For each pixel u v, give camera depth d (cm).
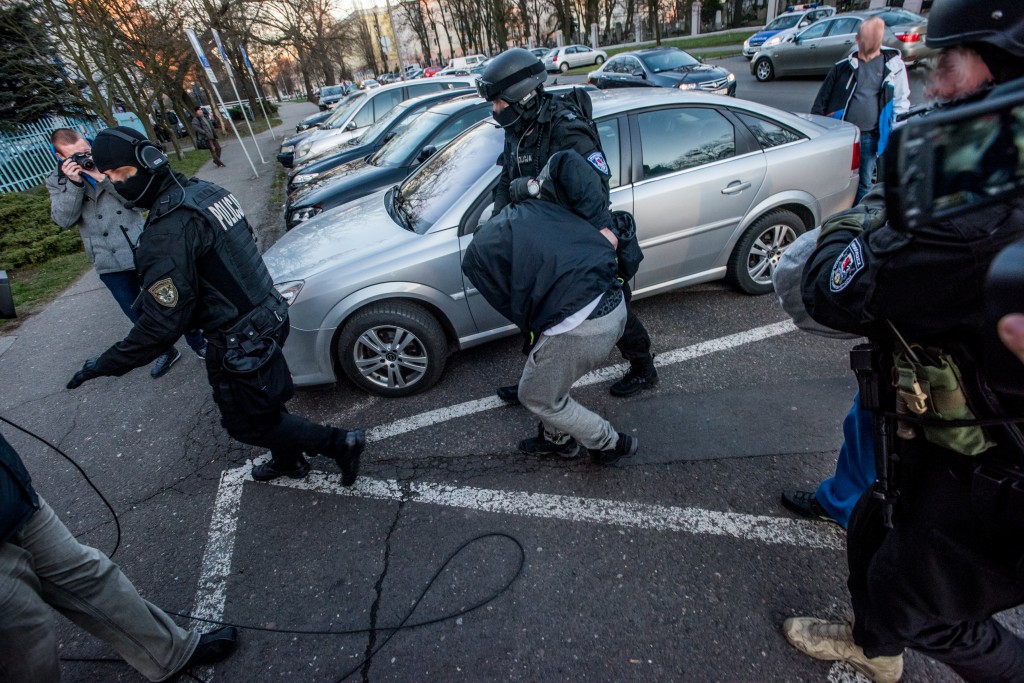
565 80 2461
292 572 228
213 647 192
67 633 214
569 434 234
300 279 304
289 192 693
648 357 297
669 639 185
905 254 93
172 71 1900
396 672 186
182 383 384
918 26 1045
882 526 137
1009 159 64
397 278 302
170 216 182
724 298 399
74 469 310
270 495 270
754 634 183
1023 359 73
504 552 224
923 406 106
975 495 105
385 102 984
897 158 65
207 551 243
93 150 174
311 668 190
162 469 300
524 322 205
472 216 312
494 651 188
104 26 1156
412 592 212
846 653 163
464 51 5197
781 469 248
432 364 325
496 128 365
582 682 175
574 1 3966
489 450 283
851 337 139
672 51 1234
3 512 130
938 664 169
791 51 1358
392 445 295
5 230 756
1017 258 72
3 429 355
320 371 315
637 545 220
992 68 84
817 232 143
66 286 635
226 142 2209
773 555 210
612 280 200
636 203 328
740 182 348
